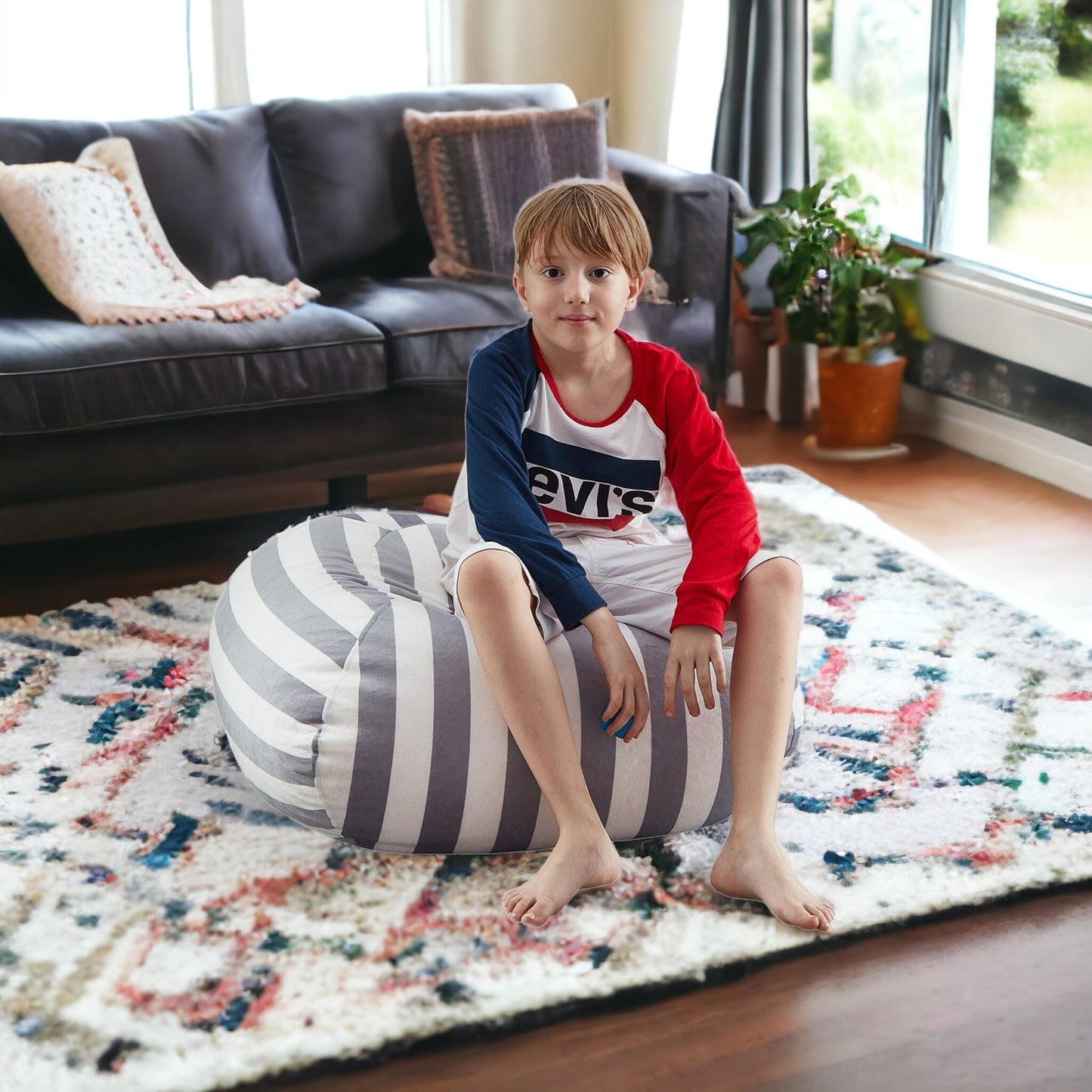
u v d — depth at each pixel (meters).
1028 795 1.78
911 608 2.37
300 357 2.61
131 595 2.50
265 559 1.95
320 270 3.15
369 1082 1.30
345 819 1.61
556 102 3.38
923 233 3.44
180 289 2.76
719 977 1.45
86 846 1.65
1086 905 1.58
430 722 1.60
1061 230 3.05
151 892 1.56
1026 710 2.01
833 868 1.62
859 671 2.14
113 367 2.44
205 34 3.58
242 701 1.71
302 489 3.04
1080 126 2.93
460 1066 1.32
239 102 3.66
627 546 1.81
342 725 1.59
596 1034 1.37
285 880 1.59
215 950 1.46
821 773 1.84
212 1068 1.29
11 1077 1.27
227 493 3.01
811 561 2.58
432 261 3.17
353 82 3.83
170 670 2.15
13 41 3.38
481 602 1.56
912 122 3.42
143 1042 1.32
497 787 1.61
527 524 1.62
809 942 1.49
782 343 3.44
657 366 1.74
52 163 2.80
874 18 3.49
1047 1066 1.33
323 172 3.13
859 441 3.32
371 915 1.52
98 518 2.85
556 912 1.51
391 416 2.75
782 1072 1.32
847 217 3.24
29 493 2.45
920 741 1.92
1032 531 2.82
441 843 1.63
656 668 1.69
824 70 3.72
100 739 1.92
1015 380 3.17
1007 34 3.11
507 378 1.70
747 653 1.61
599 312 1.63
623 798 1.65
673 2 3.80
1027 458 3.16
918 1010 1.41
